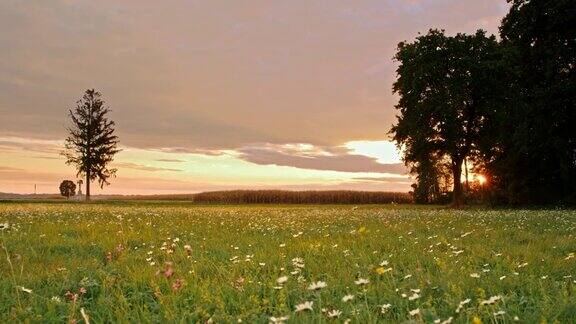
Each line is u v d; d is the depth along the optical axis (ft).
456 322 15.85
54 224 55.01
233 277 23.88
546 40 133.18
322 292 20.86
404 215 83.97
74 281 23.93
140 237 43.50
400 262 28.96
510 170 148.05
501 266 27.55
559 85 125.80
